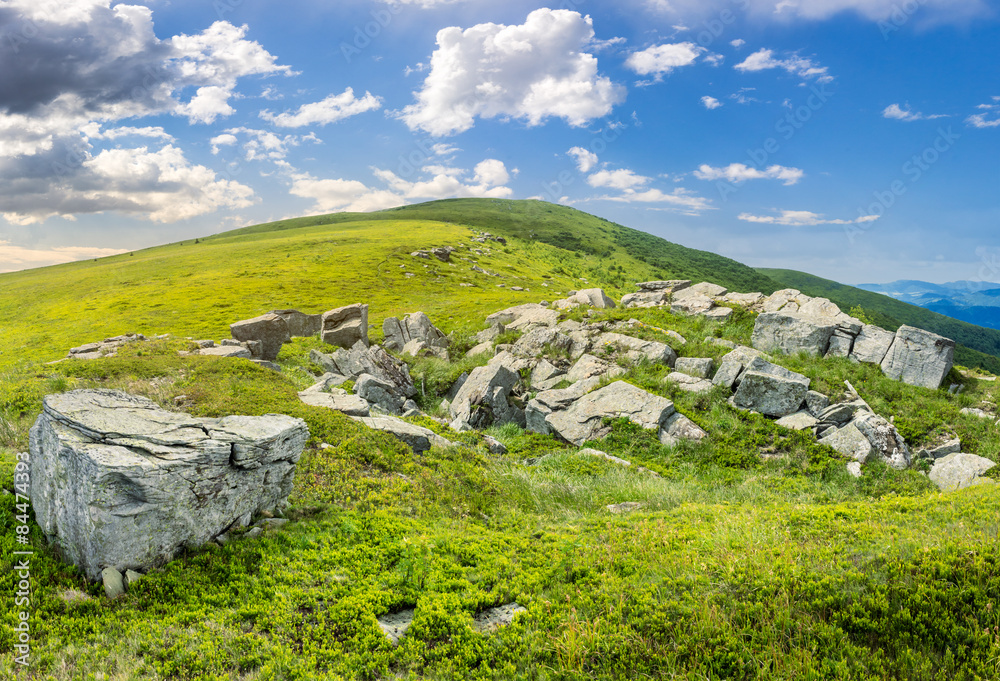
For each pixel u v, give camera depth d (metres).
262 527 11.92
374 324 64.75
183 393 22.22
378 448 17.78
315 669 7.95
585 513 14.99
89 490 9.15
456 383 32.72
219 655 8.07
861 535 10.86
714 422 21.80
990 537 9.51
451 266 130.00
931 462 18.97
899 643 7.80
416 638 8.85
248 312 74.69
